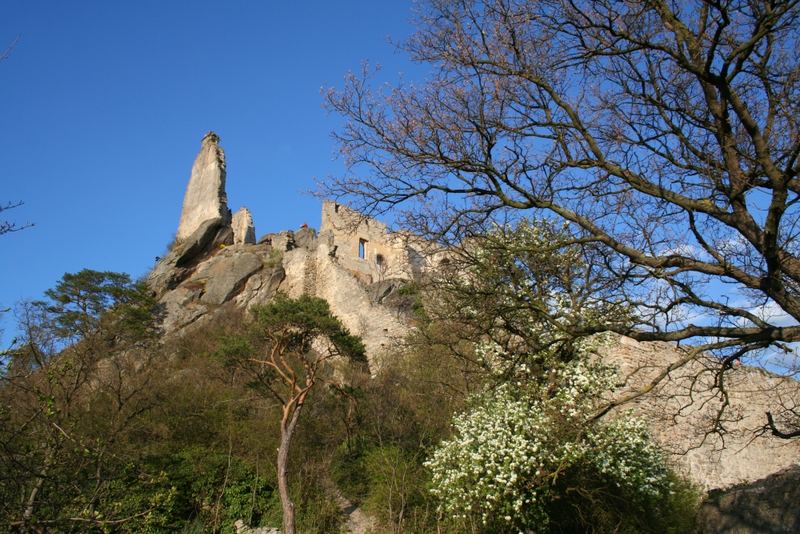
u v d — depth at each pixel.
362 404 21.53
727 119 7.82
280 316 22.66
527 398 11.80
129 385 21.94
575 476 11.83
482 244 9.72
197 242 46.38
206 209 51.41
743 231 7.67
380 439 19.14
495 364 13.39
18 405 14.05
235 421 21.70
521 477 11.04
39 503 9.79
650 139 8.98
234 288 41.09
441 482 12.20
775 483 11.79
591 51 8.48
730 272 7.63
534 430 11.09
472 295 10.30
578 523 12.82
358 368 24.53
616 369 12.69
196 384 24.88
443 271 11.28
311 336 23.67
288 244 46.94
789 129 7.94
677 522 13.48
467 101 8.97
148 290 41.56
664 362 18.12
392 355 25.44
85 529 10.67
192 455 19.17
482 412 12.20
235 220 51.66
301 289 40.44
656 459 12.65
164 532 16.38
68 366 15.15
